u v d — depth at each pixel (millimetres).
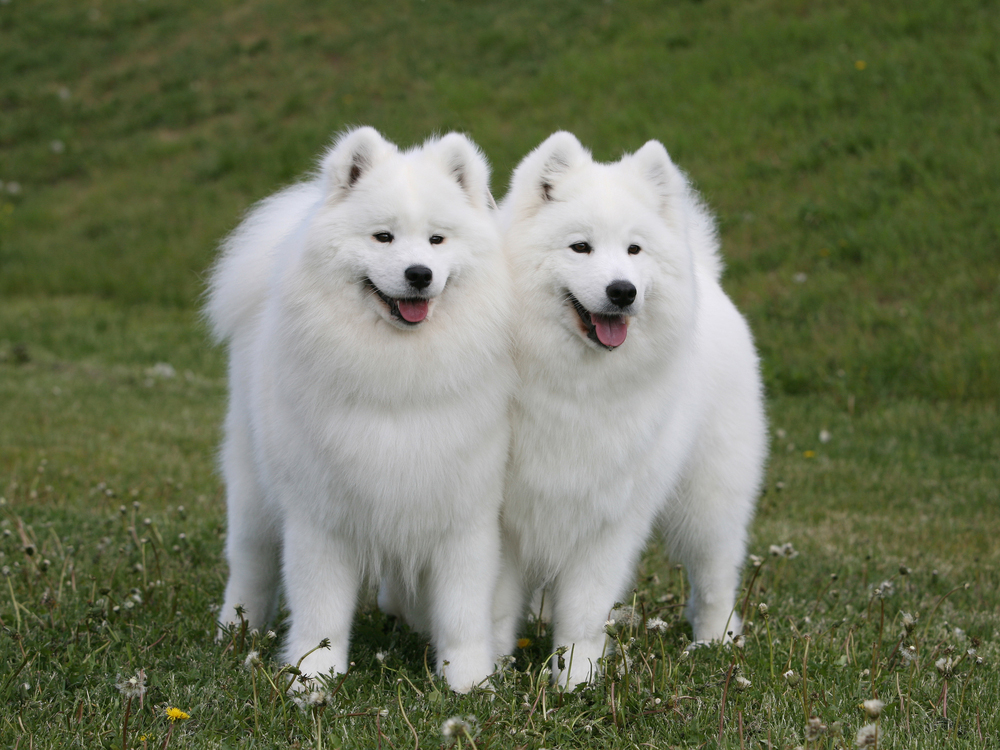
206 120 18641
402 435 3125
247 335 3842
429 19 19984
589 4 18703
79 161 17922
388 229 3133
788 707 3152
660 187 3531
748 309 10094
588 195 3340
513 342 3369
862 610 4453
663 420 3426
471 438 3182
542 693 3066
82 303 13344
